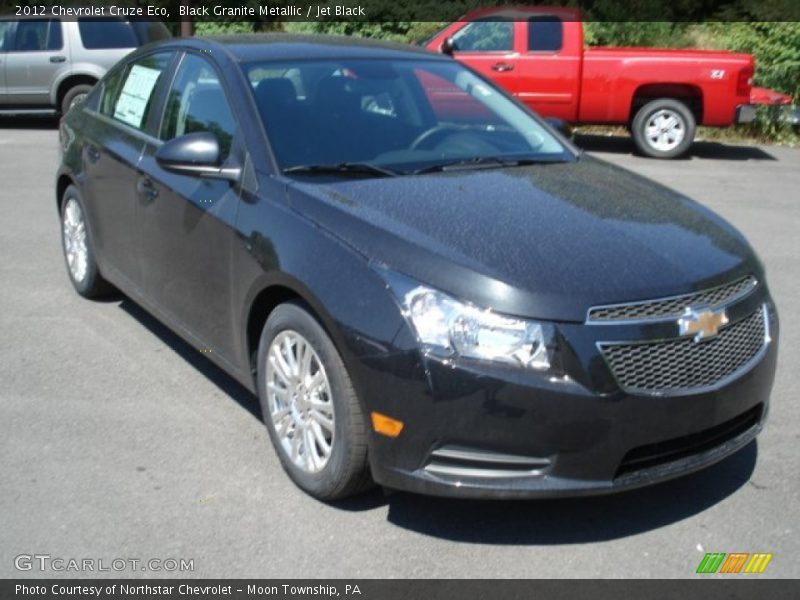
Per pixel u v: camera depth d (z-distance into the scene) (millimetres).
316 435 3754
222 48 4898
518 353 3250
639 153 13594
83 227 6105
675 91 13180
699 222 4086
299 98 4570
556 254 3508
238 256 4105
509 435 3254
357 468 3582
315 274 3609
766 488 4020
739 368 3662
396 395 3338
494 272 3346
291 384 3871
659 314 3422
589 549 3557
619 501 3902
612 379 3291
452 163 4484
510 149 4801
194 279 4559
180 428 4453
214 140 4273
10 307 6121
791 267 7586
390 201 3857
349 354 3436
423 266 3404
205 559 3445
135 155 5160
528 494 3299
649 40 18078
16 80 14406
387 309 3371
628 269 3486
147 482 3955
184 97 4969
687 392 3418
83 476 3996
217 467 4094
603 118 13234
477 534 3639
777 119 14922
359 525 3670
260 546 3527
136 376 5055
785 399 4969
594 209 3994
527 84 13172
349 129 4512
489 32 13258
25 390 4852
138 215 5086
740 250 3936
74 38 14391
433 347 3277
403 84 4945
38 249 7535
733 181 11562
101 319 5918
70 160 6066
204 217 4383
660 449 3471
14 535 3562
